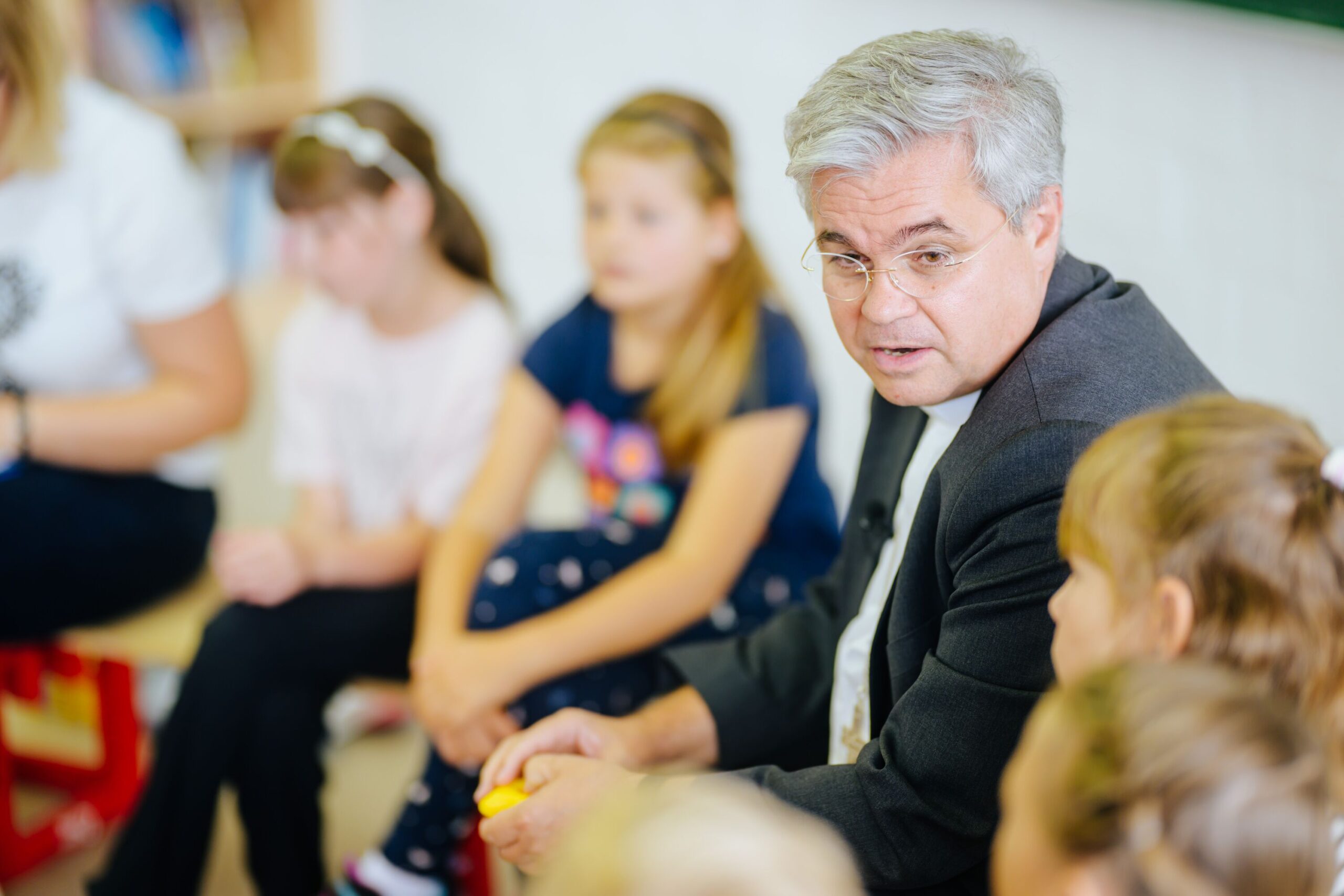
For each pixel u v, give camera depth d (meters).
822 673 2.00
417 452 3.00
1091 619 1.20
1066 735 0.94
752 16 3.46
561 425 2.80
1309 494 1.11
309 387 3.12
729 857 0.81
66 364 2.88
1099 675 0.98
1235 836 0.87
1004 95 1.42
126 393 2.88
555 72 3.86
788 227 3.53
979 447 1.49
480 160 4.11
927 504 1.59
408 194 2.86
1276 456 1.14
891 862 1.53
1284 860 0.88
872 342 1.51
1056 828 0.91
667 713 1.98
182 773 2.56
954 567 1.53
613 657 2.39
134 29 4.21
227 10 4.27
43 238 2.79
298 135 2.83
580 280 4.00
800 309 3.52
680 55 3.61
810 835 0.88
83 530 2.79
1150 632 1.16
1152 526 1.15
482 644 2.35
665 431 2.60
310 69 4.27
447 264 3.00
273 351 3.61
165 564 2.94
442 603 2.58
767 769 1.65
